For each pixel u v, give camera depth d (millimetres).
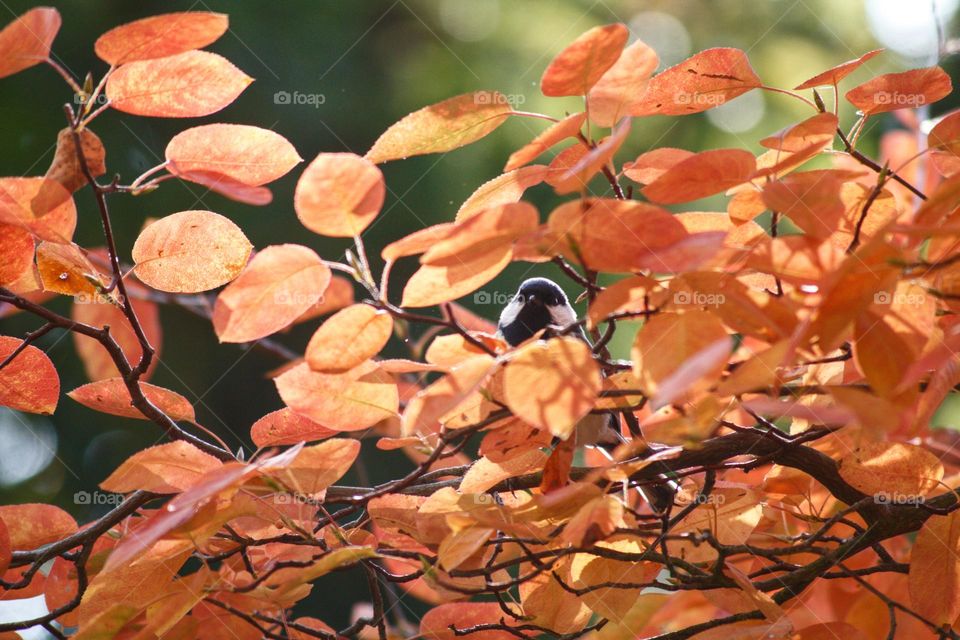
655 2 2857
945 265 1251
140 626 1328
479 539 1279
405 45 2740
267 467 1269
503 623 1349
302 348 2500
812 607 1398
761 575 1373
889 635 1356
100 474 2768
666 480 1354
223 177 1300
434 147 1301
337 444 1292
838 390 1232
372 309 1272
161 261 1331
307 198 1257
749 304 1249
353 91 2682
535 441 1305
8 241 1326
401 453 2648
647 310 1256
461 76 2695
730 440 1367
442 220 2549
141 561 1307
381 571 1350
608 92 1295
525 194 2510
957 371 1243
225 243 1332
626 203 1243
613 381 1293
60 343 2648
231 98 1295
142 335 1333
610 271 1255
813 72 2732
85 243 2521
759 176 1279
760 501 1343
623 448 1274
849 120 2639
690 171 1276
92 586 1305
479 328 1472
